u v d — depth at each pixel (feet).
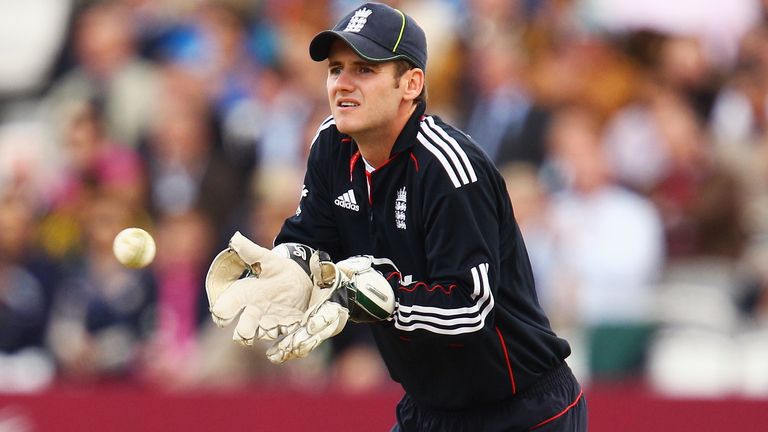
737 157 102.63
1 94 115.75
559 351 45.37
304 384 85.71
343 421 72.54
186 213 100.53
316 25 112.98
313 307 37.91
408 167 41.39
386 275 40.68
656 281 96.53
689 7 109.19
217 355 88.22
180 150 104.63
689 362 90.12
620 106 104.88
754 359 89.92
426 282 42.50
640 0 109.60
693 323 92.07
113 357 93.20
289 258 41.27
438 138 40.83
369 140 41.50
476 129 103.86
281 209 99.35
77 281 96.32
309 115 105.70
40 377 93.81
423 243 41.96
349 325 86.38
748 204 100.53
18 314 95.50
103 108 109.60
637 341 91.91
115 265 95.81
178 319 94.89
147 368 92.63
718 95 106.83
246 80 109.70
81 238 99.81
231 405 73.15
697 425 70.90
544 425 44.86
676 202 100.94
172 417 73.20
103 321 93.81
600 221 96.99
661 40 107.96
